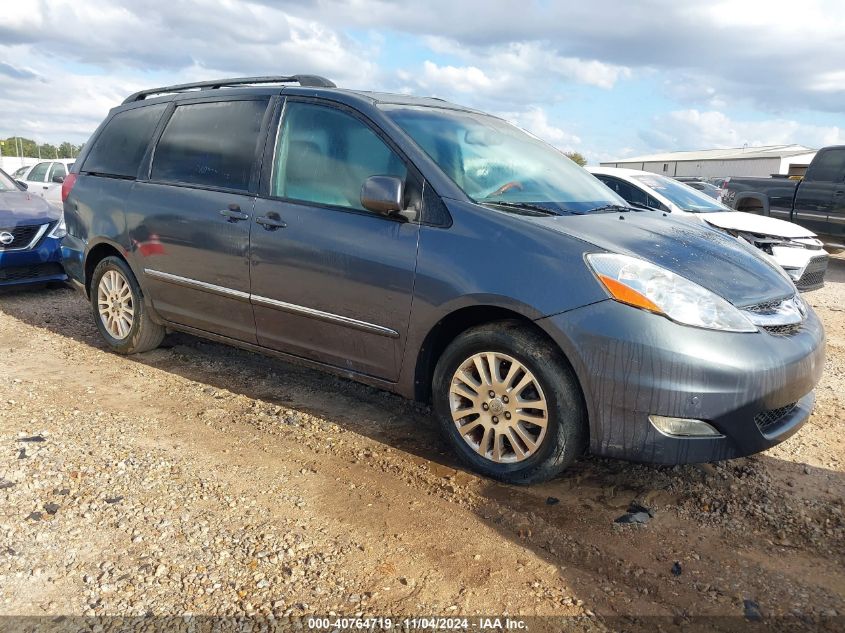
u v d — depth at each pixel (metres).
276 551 2.61
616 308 2.83
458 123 3.98
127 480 3.10
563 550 2.71
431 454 3.53
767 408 2.87
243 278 3.99
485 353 3.18
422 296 3.25
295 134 3.92
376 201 3.27
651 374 2.77
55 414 3.83
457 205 3.28
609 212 3.74
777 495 3.20
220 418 3.91
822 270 8.20
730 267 3.22
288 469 3.30
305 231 3.67
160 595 2.33
